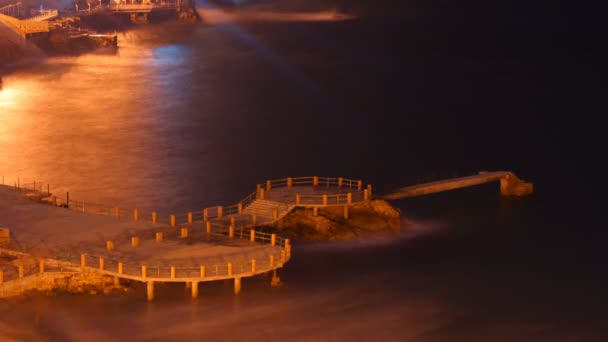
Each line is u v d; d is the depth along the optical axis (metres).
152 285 55.44
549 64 181.00
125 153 98.69
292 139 109.25
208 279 55.44
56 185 84.25
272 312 55.62
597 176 92.00
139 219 66.62
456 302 59.25
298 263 64.00
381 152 102.75
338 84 154.88
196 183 86.62
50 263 56.41
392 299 59.06
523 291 61.62
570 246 70.88
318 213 70.69
